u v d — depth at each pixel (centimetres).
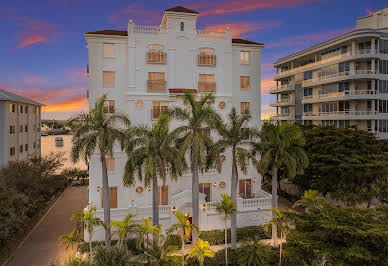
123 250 1705
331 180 2580
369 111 4353
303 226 1611
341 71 4712
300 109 5838
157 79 2889
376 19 5062
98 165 2719
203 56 2992
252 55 3152
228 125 2314
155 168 1997
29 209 2698
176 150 2080
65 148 11175
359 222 1437
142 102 2833
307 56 5628
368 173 2391
